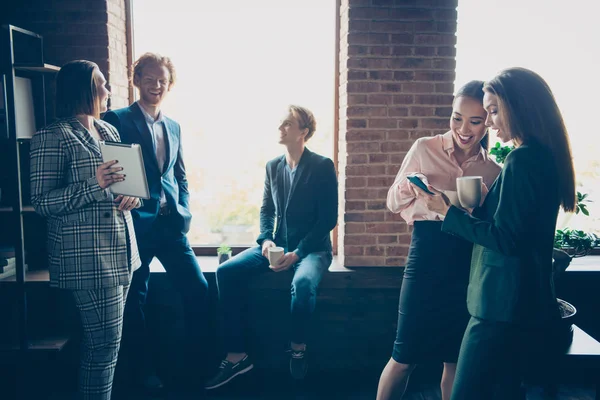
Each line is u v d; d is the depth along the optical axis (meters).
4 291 2.45
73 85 1.99
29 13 2.75
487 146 2.07
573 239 2.45
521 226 1.43
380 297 2.85
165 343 2.85
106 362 2.02
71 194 1.86
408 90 2.79
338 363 2.89
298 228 2.73
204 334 2.71
